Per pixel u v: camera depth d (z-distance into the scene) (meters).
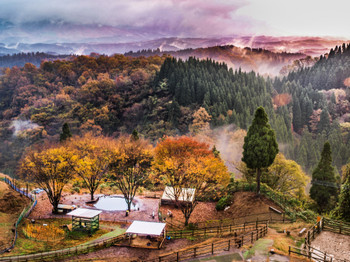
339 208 35.12
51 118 169.88
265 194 42.16
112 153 44.75
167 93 166.88
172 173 38.97
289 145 109.88
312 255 21.89
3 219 35.16
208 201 47.22
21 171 46.72
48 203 43.59
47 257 26.19
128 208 42.31
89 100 187.38
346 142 118.06
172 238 31.81
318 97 167.25
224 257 23.11
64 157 41.25
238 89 152.25
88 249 28.44
